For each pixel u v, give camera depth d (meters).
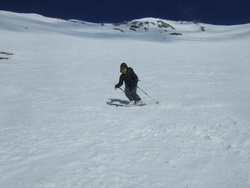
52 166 4.21
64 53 23.00
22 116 7.31
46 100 9.36
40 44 26.67
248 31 46.03
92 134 5.79
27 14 62.62
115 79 14.12
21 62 19.02
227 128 5.85
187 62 19.67
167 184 3.61
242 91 10.11
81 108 8.24
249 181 3.64
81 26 56.19
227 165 4.14
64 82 13.07
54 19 63.41
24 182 3.72
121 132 5.91
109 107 8.44
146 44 31.48
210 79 13.34
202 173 3.91
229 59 20.50
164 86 11.95
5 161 4.44
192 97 9.40
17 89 11.26
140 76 14.80
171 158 4.44
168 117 7.00
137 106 8.58
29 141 5.37
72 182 3.69
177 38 42.97
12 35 30.88
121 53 24.30
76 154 4.67
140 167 4.13
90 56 22.22
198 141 5.20
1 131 6.00
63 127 6.31
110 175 3.87
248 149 4.71
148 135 5.66
